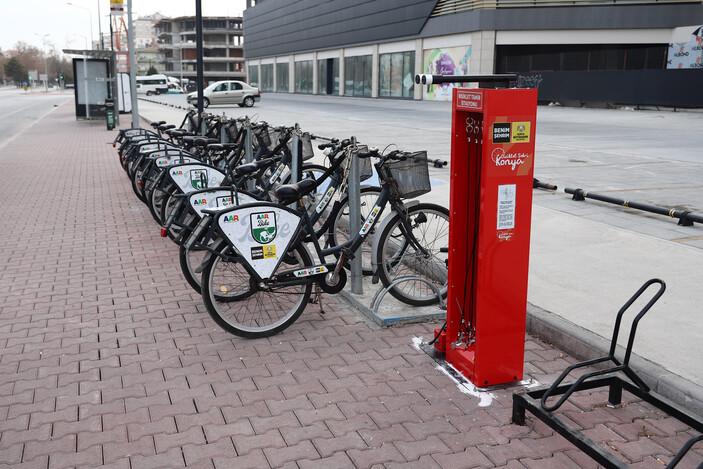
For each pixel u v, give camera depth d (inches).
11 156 619.8
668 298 184.2
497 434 126.0
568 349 160.7
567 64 1443.2
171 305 198.8
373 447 121.0
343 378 149.7
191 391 143.1
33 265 243.1
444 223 202.4
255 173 235.0
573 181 406.3
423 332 177.8
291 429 127.2
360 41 1968.5
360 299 198.5
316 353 163.9
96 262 246.7
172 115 1176.8
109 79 1024.9
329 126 842.8
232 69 4889.3
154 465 114.7
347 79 2128.4
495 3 1392.7
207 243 172.2
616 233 261.7
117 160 585.0
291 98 2063.2
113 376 150.8
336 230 226.7
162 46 5152.6
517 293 142.3
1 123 1147.9
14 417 131.8
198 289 203.3
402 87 1788.9
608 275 206.4
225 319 168.9
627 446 121.2
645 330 161.2
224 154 308.7
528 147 135.4
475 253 150.9
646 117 1038.4
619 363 130.6
